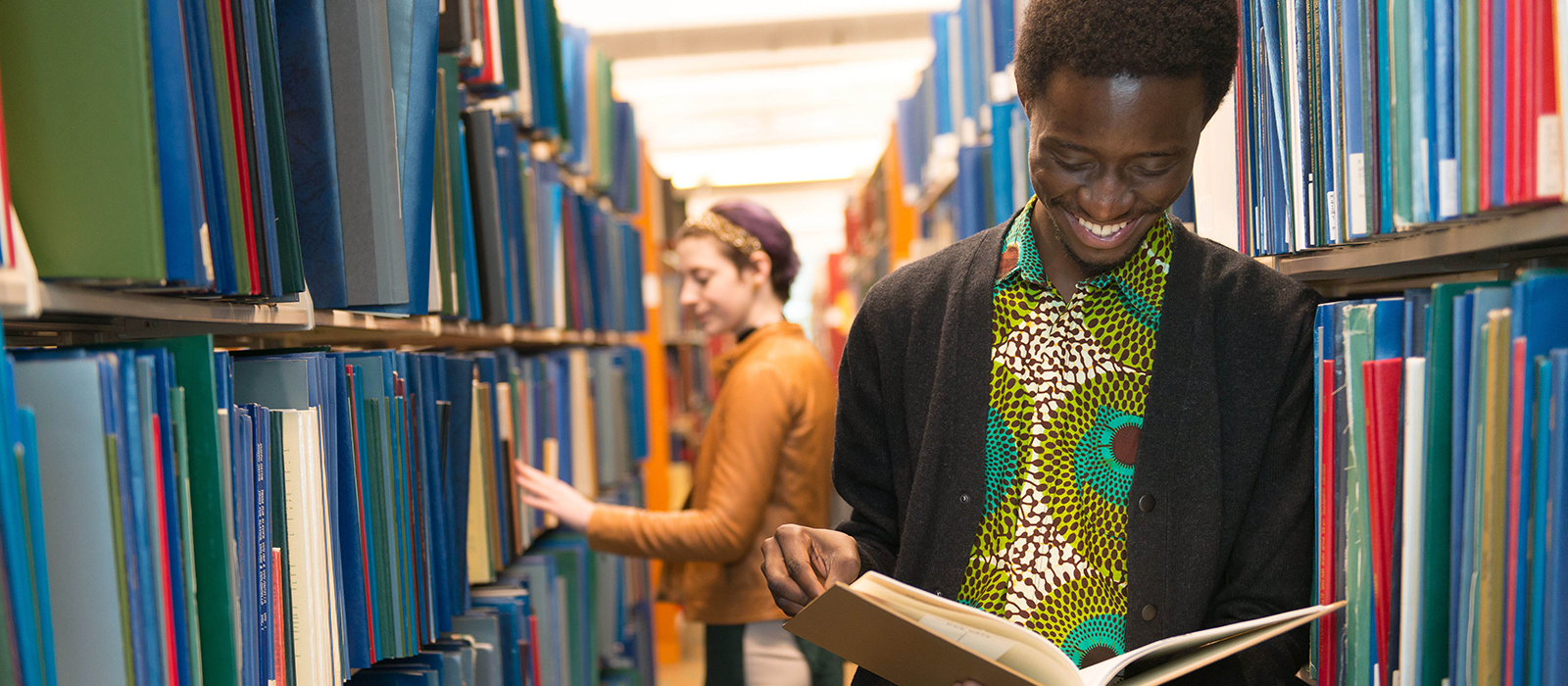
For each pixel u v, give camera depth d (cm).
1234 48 87
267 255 96
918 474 104
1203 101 85
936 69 353
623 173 329
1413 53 79
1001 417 102
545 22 225
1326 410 93
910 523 103
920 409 106
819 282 1255
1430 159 77
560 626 198
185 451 83
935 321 107
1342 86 92
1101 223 90
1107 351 100
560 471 227
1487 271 100
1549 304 65
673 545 191
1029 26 89
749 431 193
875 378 114
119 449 74
